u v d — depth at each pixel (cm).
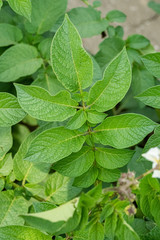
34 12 84
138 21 171
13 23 89
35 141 65
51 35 92
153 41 168
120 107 102
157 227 69
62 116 65
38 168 73
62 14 86
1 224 70
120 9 172
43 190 76
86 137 68
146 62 70
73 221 60
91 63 65
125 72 64
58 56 64
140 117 65
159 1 174
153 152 62
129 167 78
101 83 65
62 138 66
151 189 66
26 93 64
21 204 72
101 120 67
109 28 92
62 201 73
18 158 72
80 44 64
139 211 77
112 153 69
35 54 82
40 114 64
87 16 89
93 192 61
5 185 74
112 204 62
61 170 68
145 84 91
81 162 69
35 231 66
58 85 83
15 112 68
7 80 80
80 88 66
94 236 64
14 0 70
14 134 88
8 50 81
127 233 61
